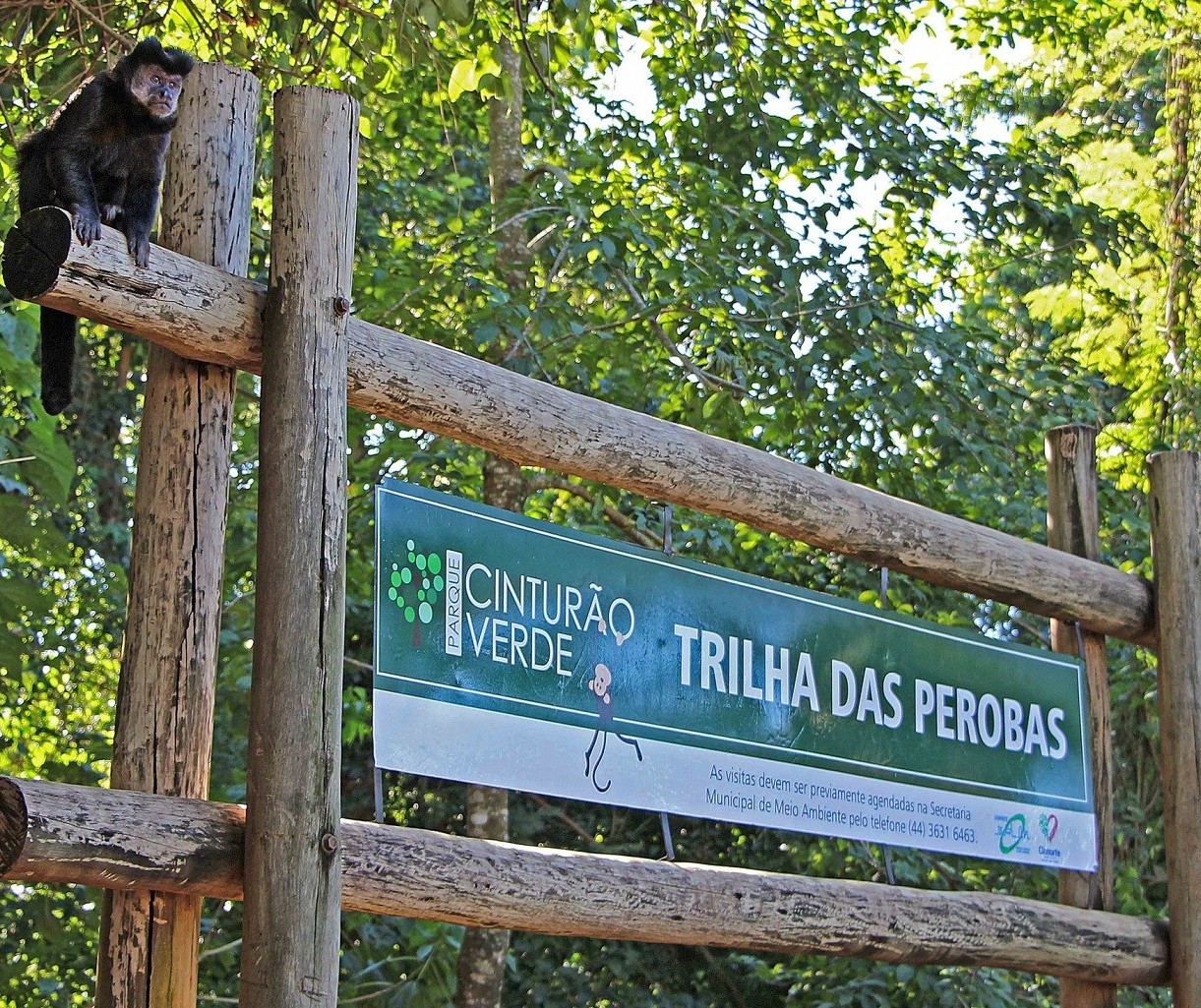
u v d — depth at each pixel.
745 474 4.70
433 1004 8.27
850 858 10.06
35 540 6.43
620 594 4.41
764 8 9.61
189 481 3.70
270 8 7.53
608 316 9.35
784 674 4.76
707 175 9.02
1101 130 14.59
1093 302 13.35
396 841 3.72
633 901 4.13
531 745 4.12
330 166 3.77
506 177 9.38
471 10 7.04
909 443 9.61
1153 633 5.78
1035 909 5.12
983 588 5.31
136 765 3.58
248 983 3.36
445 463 9.17
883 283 9.16
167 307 3.55
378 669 3.82
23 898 9.07
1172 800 5.54
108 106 3.92
